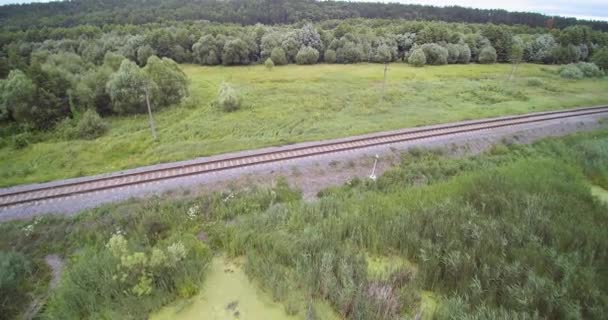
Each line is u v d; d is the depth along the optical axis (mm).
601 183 22281
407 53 64438
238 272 12797
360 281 11148
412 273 12078
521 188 17828
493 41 69688
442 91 43812
